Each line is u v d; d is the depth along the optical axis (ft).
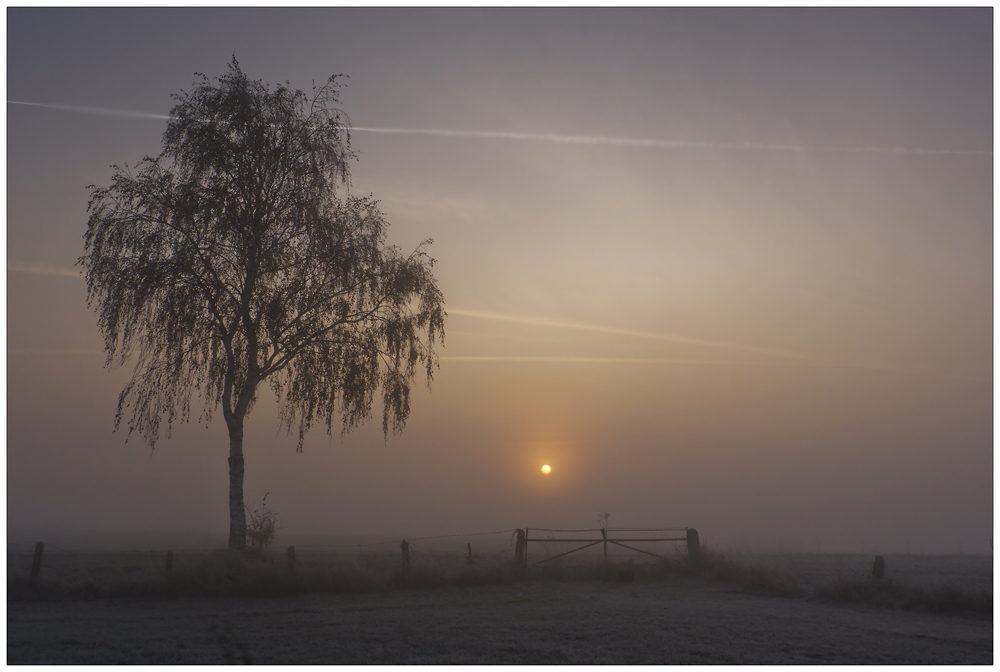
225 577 68.90
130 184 75.87
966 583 70.33
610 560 85.46
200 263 75.10
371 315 82.79
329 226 80.59
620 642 44.11
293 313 78.95
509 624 50.83
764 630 47.85
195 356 75.97
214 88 82.28
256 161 81.25
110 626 50.78
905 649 41.91
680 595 67.92
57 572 73.46
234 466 76.95
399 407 81.35
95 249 73.31
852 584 63.21
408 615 55.47
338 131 86.22
